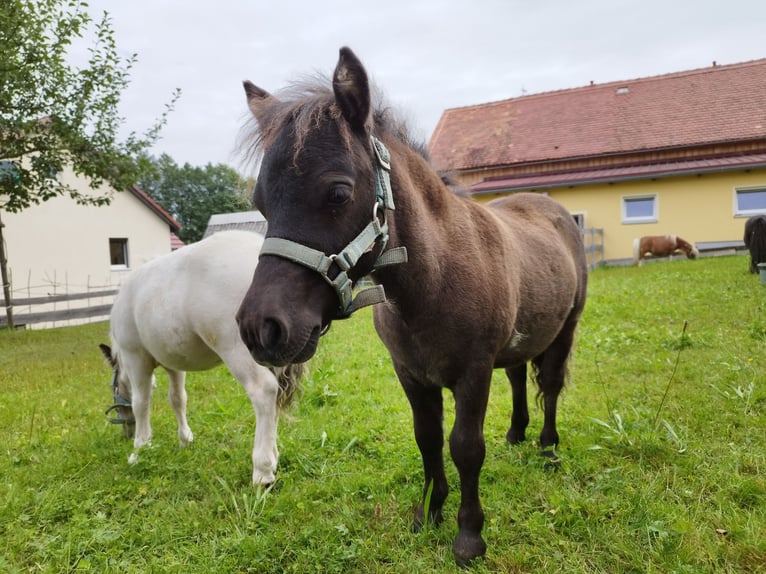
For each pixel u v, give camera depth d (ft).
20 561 8.13
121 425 14.30
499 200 11.28
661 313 22.52
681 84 58.65
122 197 51.55
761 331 17.40
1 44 26.22
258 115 6.12
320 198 5.07
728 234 48.55
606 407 12.57
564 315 9.47
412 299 6.41
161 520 8.98
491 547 7.48
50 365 23.30
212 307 9.74
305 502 9.18
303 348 5.08
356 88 5.21
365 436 11.90
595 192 52.95
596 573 6.91
